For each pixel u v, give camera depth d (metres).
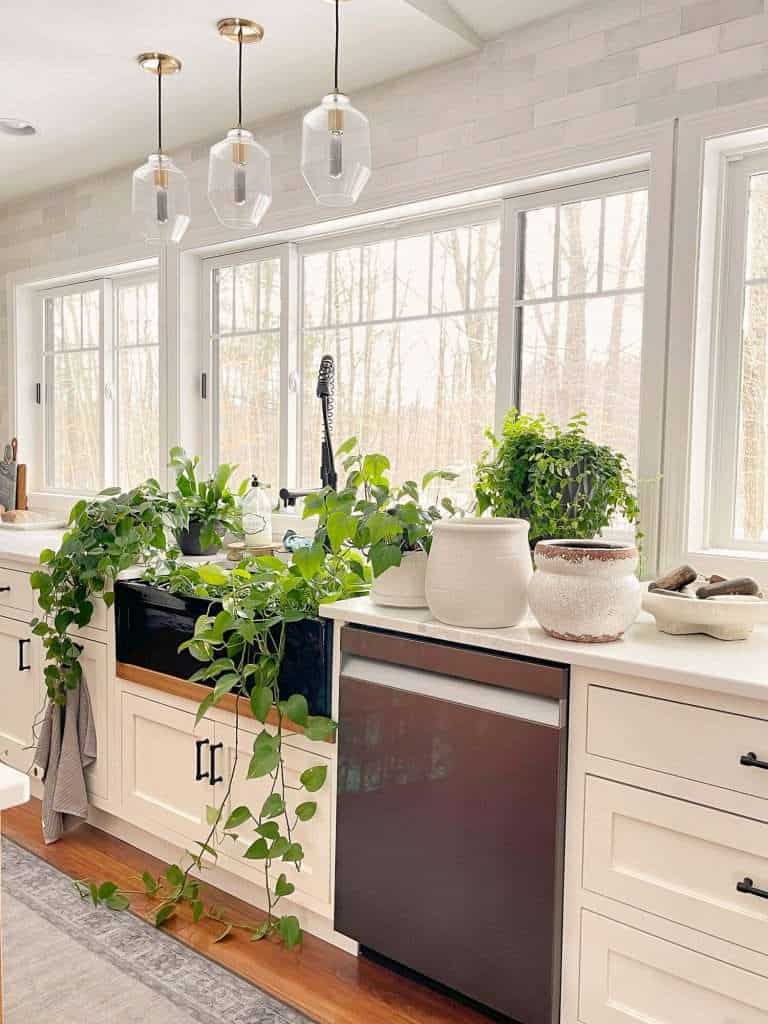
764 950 1.46
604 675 1.63
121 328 3.93
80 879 2.45
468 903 1.80
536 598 1.74
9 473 4.12
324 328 3.16
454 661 1.82
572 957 1.69
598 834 1.65
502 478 2.17
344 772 2.01
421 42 2.45
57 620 2.66
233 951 2.12
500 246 2.65
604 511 2.12
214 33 2.40
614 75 2.27
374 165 2.78
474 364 2.77
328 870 2.09
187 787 2.42
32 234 4.09
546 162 2.39
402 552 2.01
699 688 1.51
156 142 3.30
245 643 2.10
